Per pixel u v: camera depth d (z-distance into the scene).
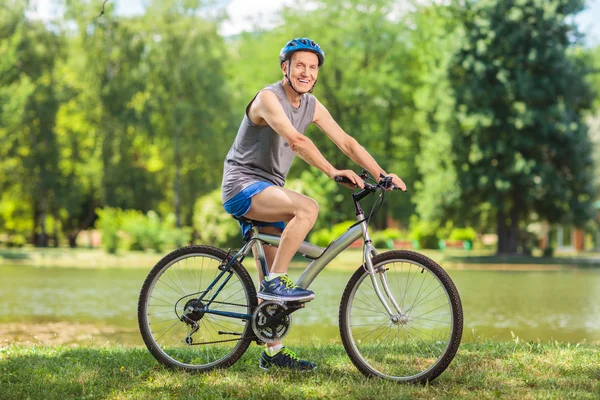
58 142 44.38
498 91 34.62
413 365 4.75
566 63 34.62
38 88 42.22
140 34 42.12
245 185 4.71
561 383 4.47
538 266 31.45
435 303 12.51
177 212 43.50
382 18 45.22
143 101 43.47
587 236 54.25
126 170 43.34
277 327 4.70
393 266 4.59
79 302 15.62
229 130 43.72
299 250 4.68
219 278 4.90
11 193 45.22
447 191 35.66
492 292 18.64
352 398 4.11
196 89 42.47
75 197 44.75
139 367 5.01
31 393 4.29
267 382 4.52
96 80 41.84
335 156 43.56
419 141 47.03
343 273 25.22
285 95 4.72
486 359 5.18
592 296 17.52
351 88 44.00
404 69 45.91
